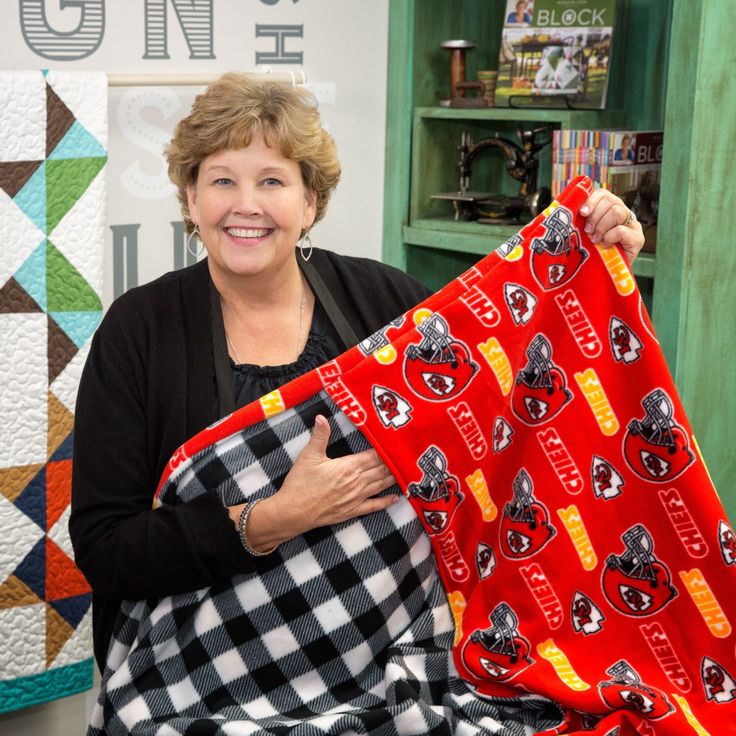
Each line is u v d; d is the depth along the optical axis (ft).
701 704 4.60
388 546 4.69
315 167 4.84
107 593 4.59
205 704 4.60
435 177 8.82
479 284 4.75
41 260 6.28
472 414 4.74
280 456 4.58
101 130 6.33
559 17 8.08
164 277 5.11
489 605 4.79
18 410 6.35
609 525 4.75
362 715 4.37
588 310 4.77
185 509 4.53
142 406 4.79
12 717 7.16
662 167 7.04
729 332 7.43
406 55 8.36
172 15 7.13
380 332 4.72
